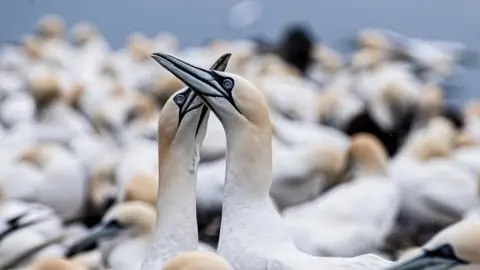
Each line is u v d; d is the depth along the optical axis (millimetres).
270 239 12766
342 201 22000
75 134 31781
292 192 24797
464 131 35875
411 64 51125
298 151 25219
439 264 11797
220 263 10617
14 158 27531
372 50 49969
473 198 25703
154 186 19312
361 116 31969
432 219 25781
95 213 25734
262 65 43812
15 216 20188
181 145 13023
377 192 22531
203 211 23672
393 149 31688
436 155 27984
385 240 22688
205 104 12969
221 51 46344
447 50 54938
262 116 12922
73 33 58406
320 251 21047
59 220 22828
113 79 43875
